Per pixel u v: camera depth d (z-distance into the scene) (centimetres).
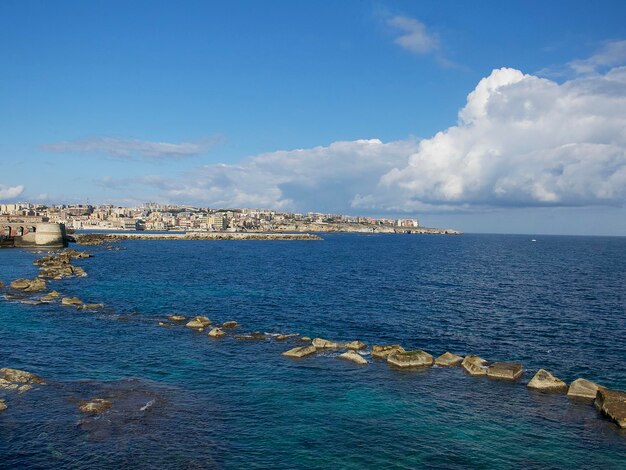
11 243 17762
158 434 2412
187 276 9819
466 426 2620
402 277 10144
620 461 2278
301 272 11031
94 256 15250
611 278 10256
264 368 3559
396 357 3691
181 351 3994
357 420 2670
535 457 2302
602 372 3656
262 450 2306
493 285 8900
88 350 3947
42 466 2067
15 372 3142
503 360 3962
